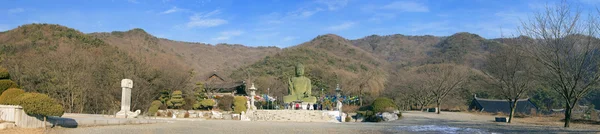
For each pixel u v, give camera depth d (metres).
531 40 30.86
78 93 46.75
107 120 25.08
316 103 49.28
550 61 29.03
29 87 46.59
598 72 28.70
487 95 76.69
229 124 28.89
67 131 20.19
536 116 49.41
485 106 68.12
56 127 20.89
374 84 77.81
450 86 68.62
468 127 29.03
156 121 30.30
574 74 28.77
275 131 22.92
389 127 27.53
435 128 27.17
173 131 22.20
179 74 62.03
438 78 69.12
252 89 46.62
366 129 25.11
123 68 51.81
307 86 49.19
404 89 77.88
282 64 108.44
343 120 40.38
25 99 19.34
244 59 168.88
